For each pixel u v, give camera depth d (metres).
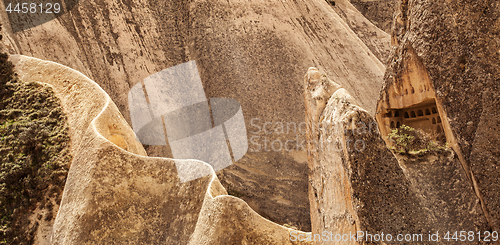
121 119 6.75
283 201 10.99
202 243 4.80
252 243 4.93
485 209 4.37
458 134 4.72
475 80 4.68
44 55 10.84
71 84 7.17
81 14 11.92
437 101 5.08
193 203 5.32
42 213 5.94
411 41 5.63
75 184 5.63
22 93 7.21
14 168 6.24
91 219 5.27
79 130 6.61
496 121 4.50
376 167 3.92
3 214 5.93
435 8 5.11
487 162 4.48
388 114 6.96
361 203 3.78
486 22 4.68
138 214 5.41
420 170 4.75
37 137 6.61
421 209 3.96
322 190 4.54
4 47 9.17
